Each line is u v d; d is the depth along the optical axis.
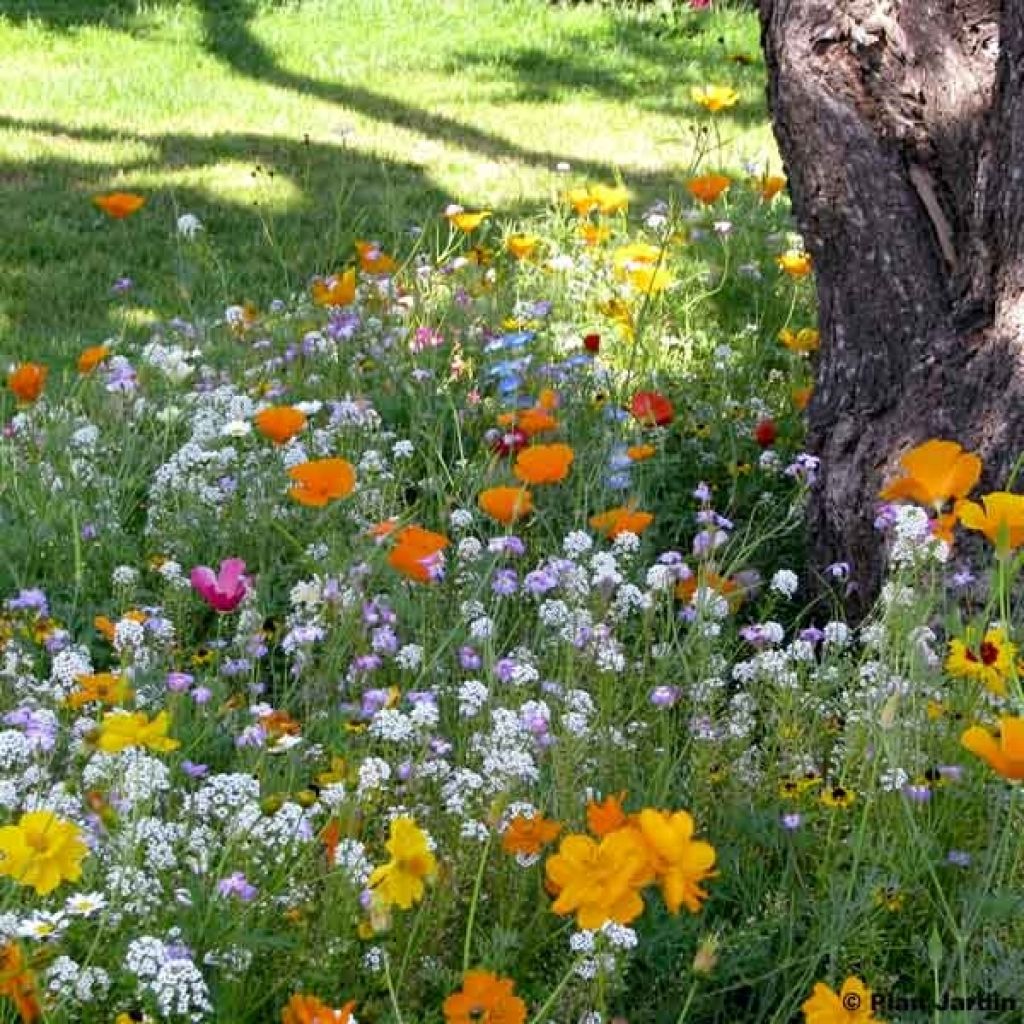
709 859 2.49
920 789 3.38
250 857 3.17
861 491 4.76
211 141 10.70
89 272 8.12
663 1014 3.21
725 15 14.81
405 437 5.77
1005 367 4.55
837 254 5.05
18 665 4.05
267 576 4.62
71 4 14.45
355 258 8.02
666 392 6.13
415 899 2.93
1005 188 4.61
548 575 4.21
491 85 12.65
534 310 6.56
